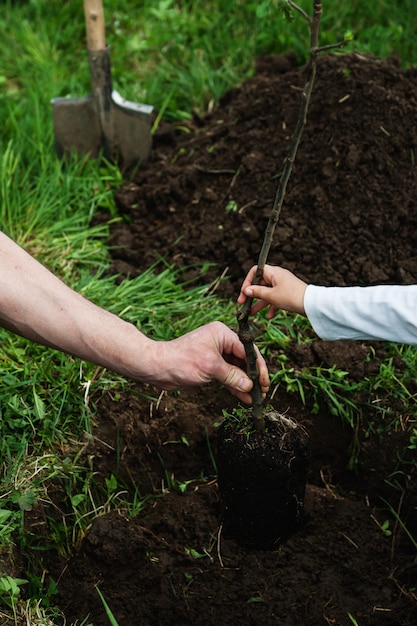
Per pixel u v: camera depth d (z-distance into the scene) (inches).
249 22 103.7
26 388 68.7
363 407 70.6
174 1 108.6
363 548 66.8
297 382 71.1
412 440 67.2
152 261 81.4
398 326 55.1
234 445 60.3
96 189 87.5
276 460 59.7
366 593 64.6
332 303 56.1
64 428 68.0
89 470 67.4
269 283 58.4
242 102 89.8
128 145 89.2
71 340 56.2
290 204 80.7
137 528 65.9
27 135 91.0
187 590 64.0
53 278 56.3
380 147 80.2
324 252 78.4
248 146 84.8
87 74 100.1
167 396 71.0
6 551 60.2
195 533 66.8
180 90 97.9
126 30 105.3
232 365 59.6
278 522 62.1
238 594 63.9
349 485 71.2
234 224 81.6
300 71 86.8
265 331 74.2
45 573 63.4
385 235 78.4
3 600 57.7
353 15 102.8
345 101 82.2
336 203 79.6
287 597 63.8
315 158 81.5
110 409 69.8
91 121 88.5
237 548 66.1
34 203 84.7
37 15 107.0
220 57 101.3
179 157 89.0
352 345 72.9
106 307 75.9
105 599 63.3
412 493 67.9
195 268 80.7
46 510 64.2
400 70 86.4
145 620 62.8
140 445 69.8
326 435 71.3
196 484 70.1
